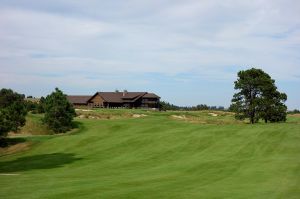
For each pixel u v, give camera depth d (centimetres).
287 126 5194
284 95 7638
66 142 4944
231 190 2067
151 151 4119
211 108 15075
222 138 4506
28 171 3366
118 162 3669
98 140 4922
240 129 5003
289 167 2831
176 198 1872
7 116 5369
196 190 2084
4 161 4219
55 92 6794
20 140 5306
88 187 2222
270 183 2252
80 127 6850
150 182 2411
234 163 3177
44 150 4684
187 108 15200
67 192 2052
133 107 13975
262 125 5378
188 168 3061
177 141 4500
